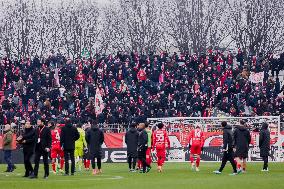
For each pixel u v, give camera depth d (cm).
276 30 15788
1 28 17188
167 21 16600
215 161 9319
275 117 9081
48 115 11219
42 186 5056
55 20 17425
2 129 10056
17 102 11825
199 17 16188
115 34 17212
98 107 10912
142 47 16662
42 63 12912
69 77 12531
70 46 17288
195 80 11956
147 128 6994
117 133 9719
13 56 17088
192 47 16150
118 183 5247
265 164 6956
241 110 11188
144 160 6806
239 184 5000
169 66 12394
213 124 9394
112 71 12550
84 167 8169
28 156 6138
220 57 12469
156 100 11256
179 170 7225
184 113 11138
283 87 12181
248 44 15725
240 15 15962
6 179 5862
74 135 6412
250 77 12262
